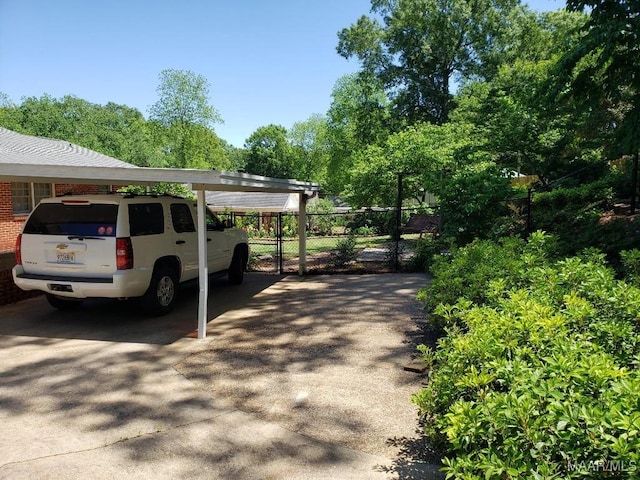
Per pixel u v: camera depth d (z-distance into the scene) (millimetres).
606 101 11984
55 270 6297
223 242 8891
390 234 22734
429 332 5906
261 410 3855
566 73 7738
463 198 9945
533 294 3768
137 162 45406
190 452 3215
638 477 1645
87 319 6773
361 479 2883
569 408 1890
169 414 3789
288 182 8297
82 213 6281
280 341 5688
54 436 3438
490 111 14352
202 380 4500
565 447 1880
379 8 34406
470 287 4836
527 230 9633
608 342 2789
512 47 31281
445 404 2781
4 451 3230
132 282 6199
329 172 48875
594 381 2090
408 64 33781
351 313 6984
